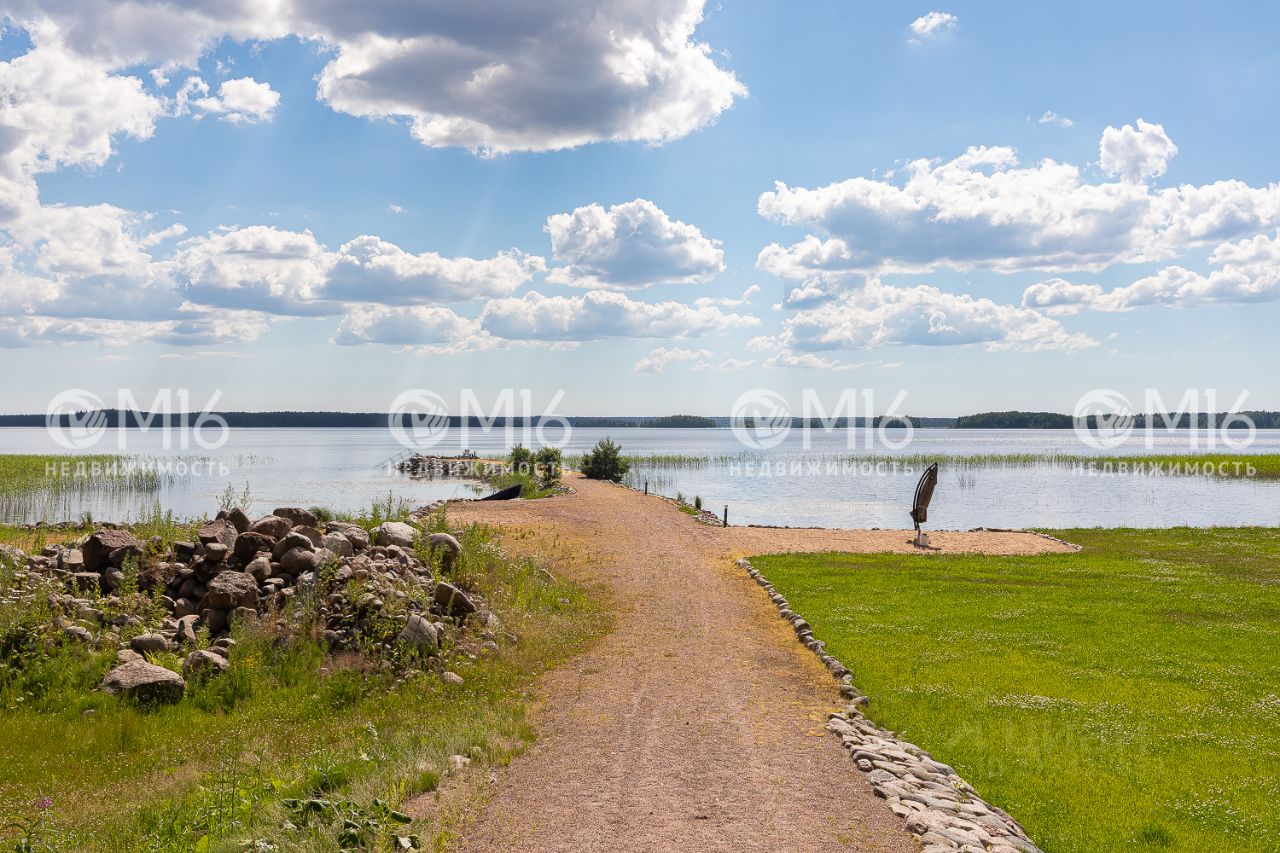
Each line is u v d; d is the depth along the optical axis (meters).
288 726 9.77
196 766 8.37
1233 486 59.72
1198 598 17.77
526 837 6.57
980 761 8.98
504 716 9.86
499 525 28.52
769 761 8.55
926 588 18.84
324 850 6.01
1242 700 11.02
